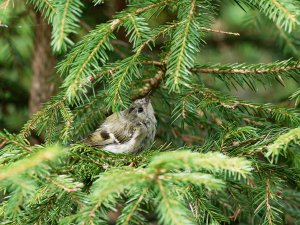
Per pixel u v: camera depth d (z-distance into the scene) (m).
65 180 6.25
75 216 5.83
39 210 6.96
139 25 7.61
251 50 14.93
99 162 7.20
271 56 14.73
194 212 6.94
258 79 8.34
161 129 10.95
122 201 7.58
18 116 14.07
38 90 13.32
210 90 8.41
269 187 7.30
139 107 10.31
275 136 7.41
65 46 6.81
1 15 7.76
